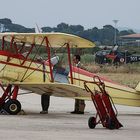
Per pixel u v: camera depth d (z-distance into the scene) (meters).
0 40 30.72
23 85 28.55
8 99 29.09
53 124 23.89
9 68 28.91
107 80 32.06
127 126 23.98
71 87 27.20
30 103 37.53
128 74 80.81
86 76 31.12
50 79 29.77
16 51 29.14
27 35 27.52
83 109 30.80
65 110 32.84
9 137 19.11
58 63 30.36
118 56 108.00
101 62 107.25
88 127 23.02
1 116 26.97
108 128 22.58
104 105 22.72
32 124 23.55
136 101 32.69
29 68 29.38
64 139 19.00
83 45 29.25
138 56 110.38
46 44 28.23
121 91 32.38
